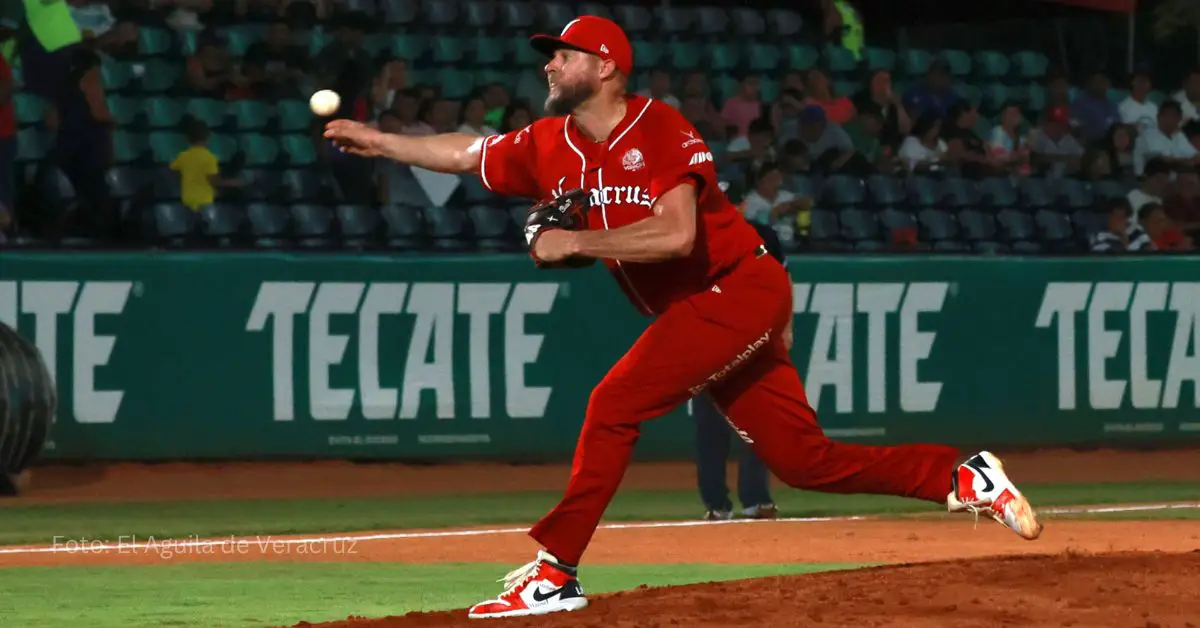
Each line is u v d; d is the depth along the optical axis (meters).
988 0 75.06
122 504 46.03
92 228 57.34
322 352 53.09
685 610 21.16
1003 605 21.16
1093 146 69.50
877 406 57.06
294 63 62.56
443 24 67.25
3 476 47.75
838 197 64.12
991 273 58.53
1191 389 60.75
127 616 26.14
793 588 22.91
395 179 59.69
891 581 23.38
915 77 72.56
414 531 40.59
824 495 49.66
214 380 52.31
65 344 51.12
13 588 29.78
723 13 72.56
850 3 75.38
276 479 51.16
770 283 21.91
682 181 20.89
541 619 21.06
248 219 58.31
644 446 56.66
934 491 23.09
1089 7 70.69
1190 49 76.56
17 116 58.16
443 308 54.09
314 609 27.03
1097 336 59.72
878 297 57.19
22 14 59.81
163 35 62.53
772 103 68.31
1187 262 60.78
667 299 21.98
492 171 22.81
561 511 21.61
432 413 53.94
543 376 55.03
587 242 20.53
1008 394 58.69
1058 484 52.28
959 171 67.06
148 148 59.41
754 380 22.62
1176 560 25.12
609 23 21.52
